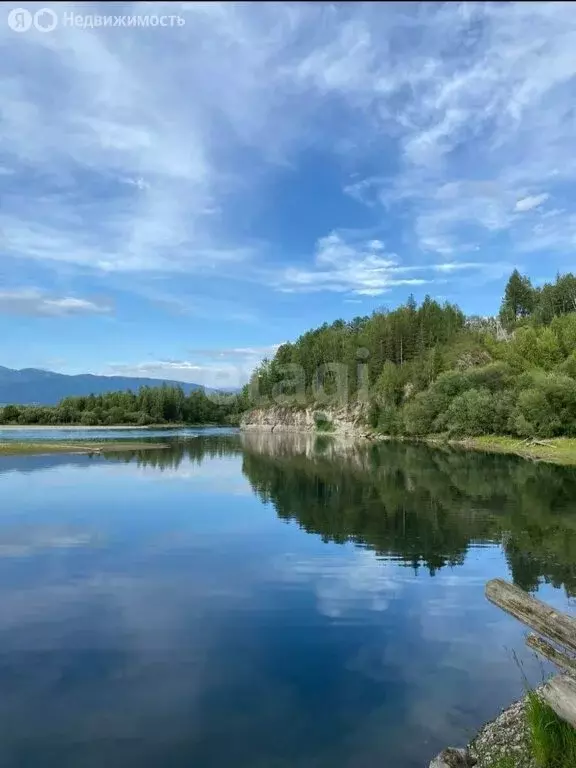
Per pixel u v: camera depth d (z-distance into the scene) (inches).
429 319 5585.6
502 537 932.6
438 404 3624.5
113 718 375.2
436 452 2758.4
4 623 550.9
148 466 2134.6
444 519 1087.6
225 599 626.2
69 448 2874.0
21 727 364.8
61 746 343.0
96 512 1180.5
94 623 550.3
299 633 526.3
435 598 628.7
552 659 373.7
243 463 2325.3
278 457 2652.6
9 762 326.0
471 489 1477.6
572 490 1432.1
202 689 417.1
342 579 706.2
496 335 5497.1
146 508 1230.3
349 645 499.8
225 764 324.2
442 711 385.1
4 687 419.2
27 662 462.9
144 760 327.6
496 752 329.7
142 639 511.5
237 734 356.5
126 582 690.8
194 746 343.3
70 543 897.5
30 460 2306.8
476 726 366.3
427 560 792.3
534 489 1460.4
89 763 325.1
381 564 775.1
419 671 447.5
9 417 6299.2
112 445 3218.5
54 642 503.5
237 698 403.5
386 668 453.1
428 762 327.3
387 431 4264.3
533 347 4128.9
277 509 1221.7
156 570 745.0
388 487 1546.5
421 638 514.6
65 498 1355.8
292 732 357.4
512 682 427.8
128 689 415.8
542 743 303.6
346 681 430.3
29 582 690.2
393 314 6008.9
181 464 2250.2
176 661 465.4
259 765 322.7
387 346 5472.4
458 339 5128.0
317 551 847.7
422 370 4539.9
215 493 1457.9
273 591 655.1
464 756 323.6
